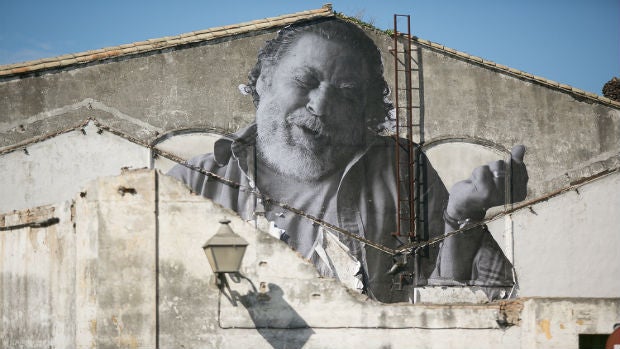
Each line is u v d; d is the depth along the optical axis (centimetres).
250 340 1648
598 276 2859
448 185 2811
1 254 1980
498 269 2808
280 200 2697
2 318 1961
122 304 1625
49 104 2628
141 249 1634
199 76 2697
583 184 2877
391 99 2798
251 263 1662
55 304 1764
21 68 2616
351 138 2755
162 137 2662
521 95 2872
